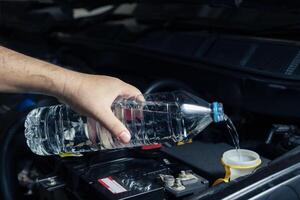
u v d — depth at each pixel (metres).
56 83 0.80
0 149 1.08
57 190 0.93
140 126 0.98
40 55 1.76
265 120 1.16
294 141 0.94
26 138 1.13
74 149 1.06
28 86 0.83
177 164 0.94
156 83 1.20
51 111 1.12
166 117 1.02
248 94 1.16
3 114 1.32
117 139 0.82
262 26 1.24
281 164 0.78
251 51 1.20
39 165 1.10
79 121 1.07
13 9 2.07
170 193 0.81
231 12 1.33
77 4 1.75
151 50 1.44
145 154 0.98
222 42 1.30
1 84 0.84
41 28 1.95
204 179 0.84
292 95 1.06
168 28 1.55
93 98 0.77
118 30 1.71
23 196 1.19
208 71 1.24
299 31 1.17
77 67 1.58
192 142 1.06
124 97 0.85
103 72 1.62
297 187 0.77
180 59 1.33
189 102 1.05
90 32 1.84
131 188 0.82
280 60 1.11
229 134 1.06
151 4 1.53
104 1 1.60
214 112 0.89
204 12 1.40
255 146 1.03
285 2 1.09
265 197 0.74
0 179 1.06
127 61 1.53
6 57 0.83
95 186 0.84
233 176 0.80
